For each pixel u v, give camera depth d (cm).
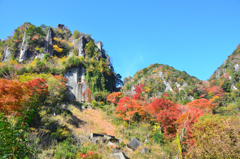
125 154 2211
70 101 4578
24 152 390
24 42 6259
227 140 1259
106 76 6506
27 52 6056
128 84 9069
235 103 5881
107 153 2086
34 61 5697
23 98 2036
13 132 365
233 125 1414
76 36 7938
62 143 2134
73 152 1838
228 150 1177
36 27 6769
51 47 6631
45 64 5403
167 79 8706
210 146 1275
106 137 2664
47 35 6850
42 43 6544
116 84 7512
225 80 7819
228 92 7356
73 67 5656
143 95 7069
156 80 8706
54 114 3148
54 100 3788
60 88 4369
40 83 2948
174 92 7981
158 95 7681
